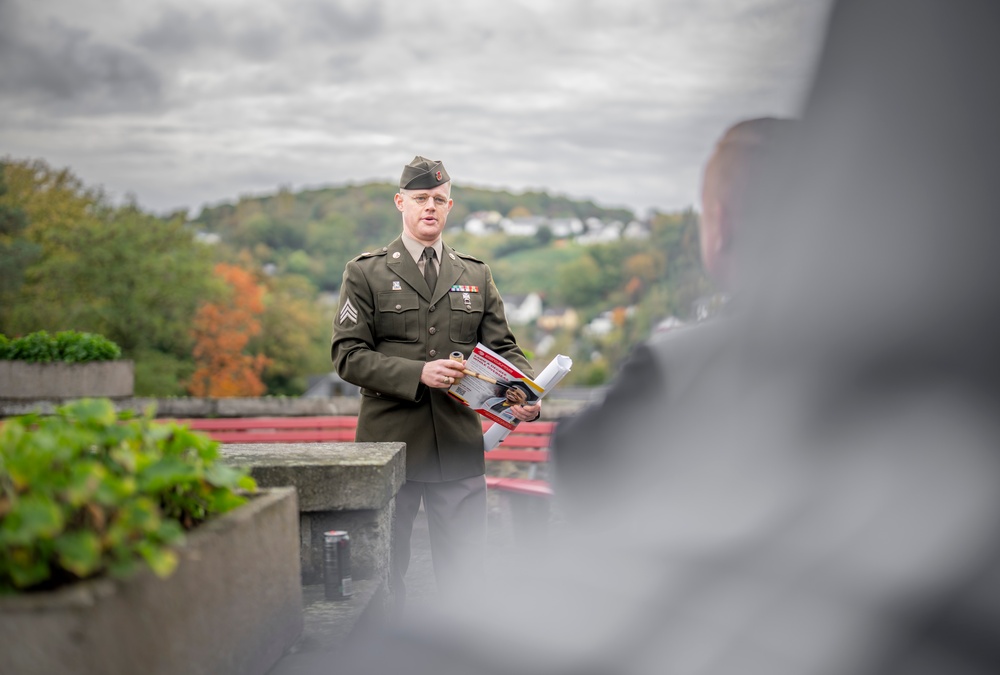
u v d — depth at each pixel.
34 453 1.34
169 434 1.83
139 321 47.12
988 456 0.64
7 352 13.52
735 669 0.64
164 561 1.36
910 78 0.70
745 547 0.69
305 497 3.03
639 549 0.74
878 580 0.63
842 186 0.71
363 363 4.03
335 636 2.31
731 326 0.75
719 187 0.74
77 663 1.21
